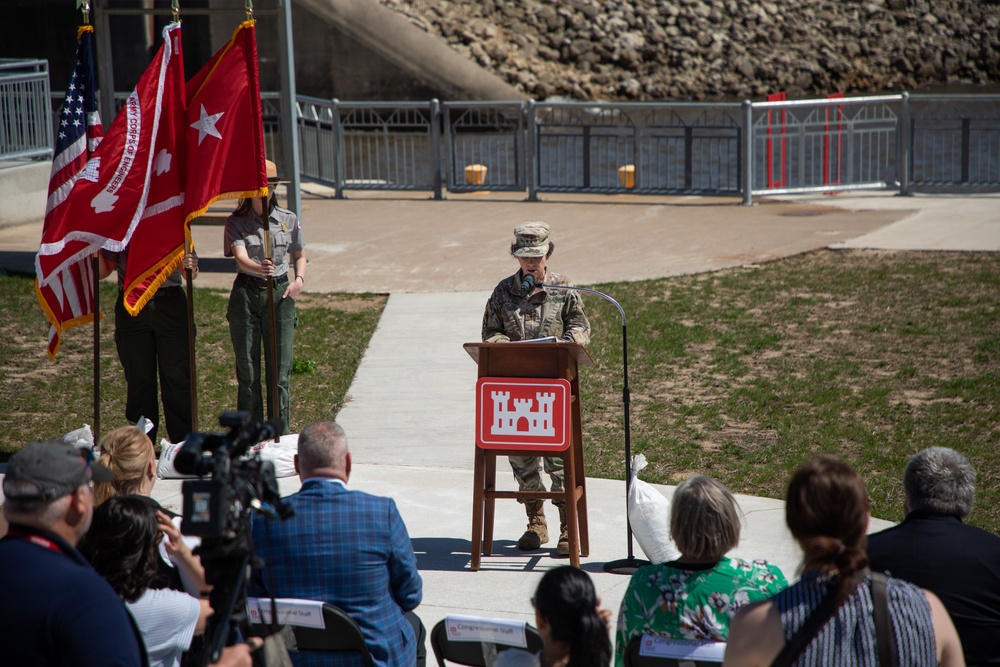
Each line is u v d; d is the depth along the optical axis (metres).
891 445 9.18
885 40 51.22
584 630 3.65
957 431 9.45
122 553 4.18
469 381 11.27
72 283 8.34
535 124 21.12
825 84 49.50
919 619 3.28
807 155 25.84
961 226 17.31
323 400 10.83
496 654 4.19
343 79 40.25
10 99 19.31
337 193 22.08
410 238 18.08
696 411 10.19
